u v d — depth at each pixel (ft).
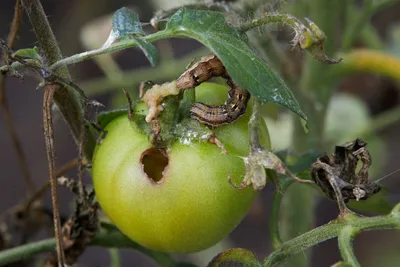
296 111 1.20
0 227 1.62
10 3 3.31
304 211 1.75
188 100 1.27
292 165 1.41
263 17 1.25
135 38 1.22
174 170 1.26
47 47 1.28
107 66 1.96
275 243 1.39
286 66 1.65
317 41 1.23
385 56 1.73
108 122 1.32
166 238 1.29
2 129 3.19
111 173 1.28
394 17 3.12
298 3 1.70
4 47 1.26
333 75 1.73
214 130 1.27
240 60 1.20
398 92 2.73
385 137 2.92
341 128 2.27
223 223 1.29
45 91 1.28
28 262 1.63
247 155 1.27
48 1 3.07
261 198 2.80
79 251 1.44
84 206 1.40
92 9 2.88
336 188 1.29
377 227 1.27
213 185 1.26
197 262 2.22
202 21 1.22
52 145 1.28
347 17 1.80
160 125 1.26
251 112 1.30
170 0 1.65
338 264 1.25
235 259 1.28
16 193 3.04
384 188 1.48
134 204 1.27
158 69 1.97
